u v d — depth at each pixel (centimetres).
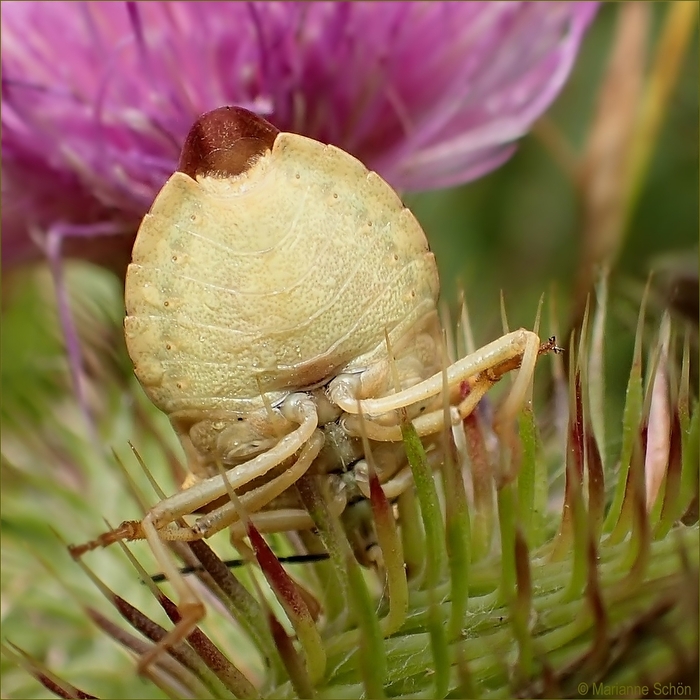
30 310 9
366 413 6
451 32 8
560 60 8
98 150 7
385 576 6
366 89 8
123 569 7
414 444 6
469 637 6
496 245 11
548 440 7
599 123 9
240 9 8
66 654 7
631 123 9
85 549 6
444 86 8
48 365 8
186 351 6
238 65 8
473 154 8
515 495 6
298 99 7
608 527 6
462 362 6
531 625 6
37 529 8
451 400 6
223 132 5
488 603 6
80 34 8
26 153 8
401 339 6
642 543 6
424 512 6
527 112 8
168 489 7
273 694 6
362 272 6
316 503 6
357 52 8
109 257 8
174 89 8
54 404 8
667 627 5
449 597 6
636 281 8
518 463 6
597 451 6
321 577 6
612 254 9
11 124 8
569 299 8
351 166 6
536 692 5
